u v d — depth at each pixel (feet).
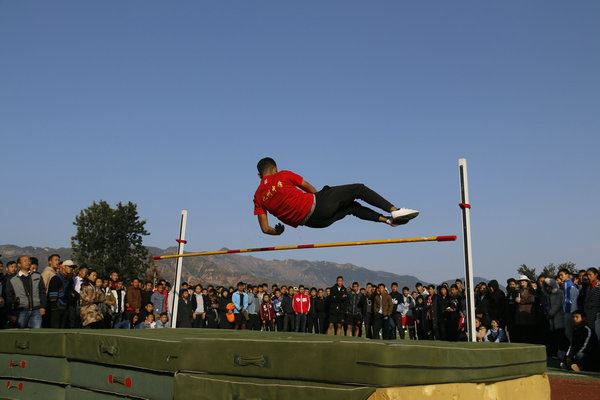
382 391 9.45
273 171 19.57
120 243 194.08
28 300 29.27
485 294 43.11
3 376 16.05
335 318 56.18
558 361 38.45
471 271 25.05
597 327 32.55
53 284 31.65
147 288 47.47
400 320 53.88
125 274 189.57
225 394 10.94
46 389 15.06
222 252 26.23
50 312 31.65
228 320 53.98
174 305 35.73
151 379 12.53
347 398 9.54
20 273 29.58
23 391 15.52
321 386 9.96
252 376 10.92
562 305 37.83
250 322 57.72
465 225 25.32
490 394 12.32
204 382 11.32
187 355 11.83
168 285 49.75
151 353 12.51
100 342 13.75
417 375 9.96
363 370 9.66
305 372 10.26
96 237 190.39
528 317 39.45
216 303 55.36
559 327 37.88
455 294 45.37
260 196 19.02
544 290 40.40
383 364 9.46
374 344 9.62
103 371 13.75
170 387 12.08
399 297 54.13
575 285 37.50
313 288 62.75
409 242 20.36
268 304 60.95
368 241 21.30
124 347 13.14
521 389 13.66
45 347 15.02
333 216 19.15
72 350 14.42
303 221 18.65
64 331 15.40
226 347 11.30
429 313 49.96
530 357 13.91
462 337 44.19
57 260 33.09
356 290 58.03
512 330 41.47
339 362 9.93
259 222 19.42
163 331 16.71
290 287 62.34
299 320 58.70
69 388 14.55
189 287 51.90
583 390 24.50
